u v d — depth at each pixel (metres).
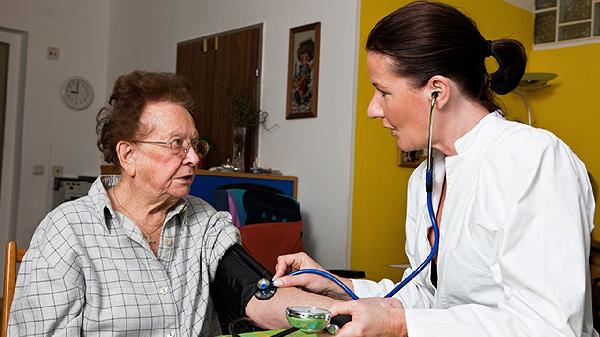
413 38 1.16
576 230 0.98
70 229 1.22
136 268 1.26
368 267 3.38
